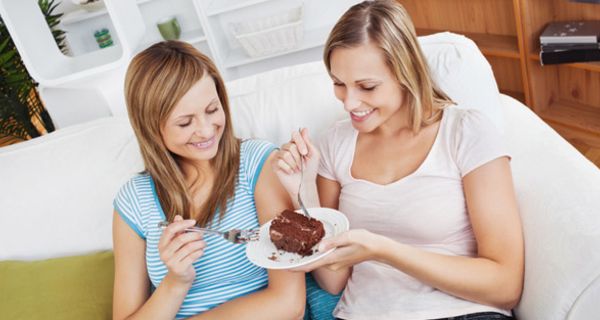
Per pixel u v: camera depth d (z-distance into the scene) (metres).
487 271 1.17
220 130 1.37
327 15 3.33
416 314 1.22
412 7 3.35
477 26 2.94
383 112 1.29
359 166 1.41
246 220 1.42
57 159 1.71
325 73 1.67
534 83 2.59
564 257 1.10
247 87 1.73
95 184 1.68
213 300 1.40
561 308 1.08
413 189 1.31
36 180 1.70
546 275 1.12
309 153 1.34
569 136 2.50
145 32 2.46
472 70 1.52
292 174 1.33
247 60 3.20
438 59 1.55
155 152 1.40
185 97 1.29
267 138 1.67
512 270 1.19
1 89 2.71
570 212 1.16
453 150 1.29
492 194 1.22
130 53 2.10
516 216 1.23
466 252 1.31
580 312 1.06
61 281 1.59
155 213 1.43
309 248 1.13
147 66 1.31
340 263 1.17
